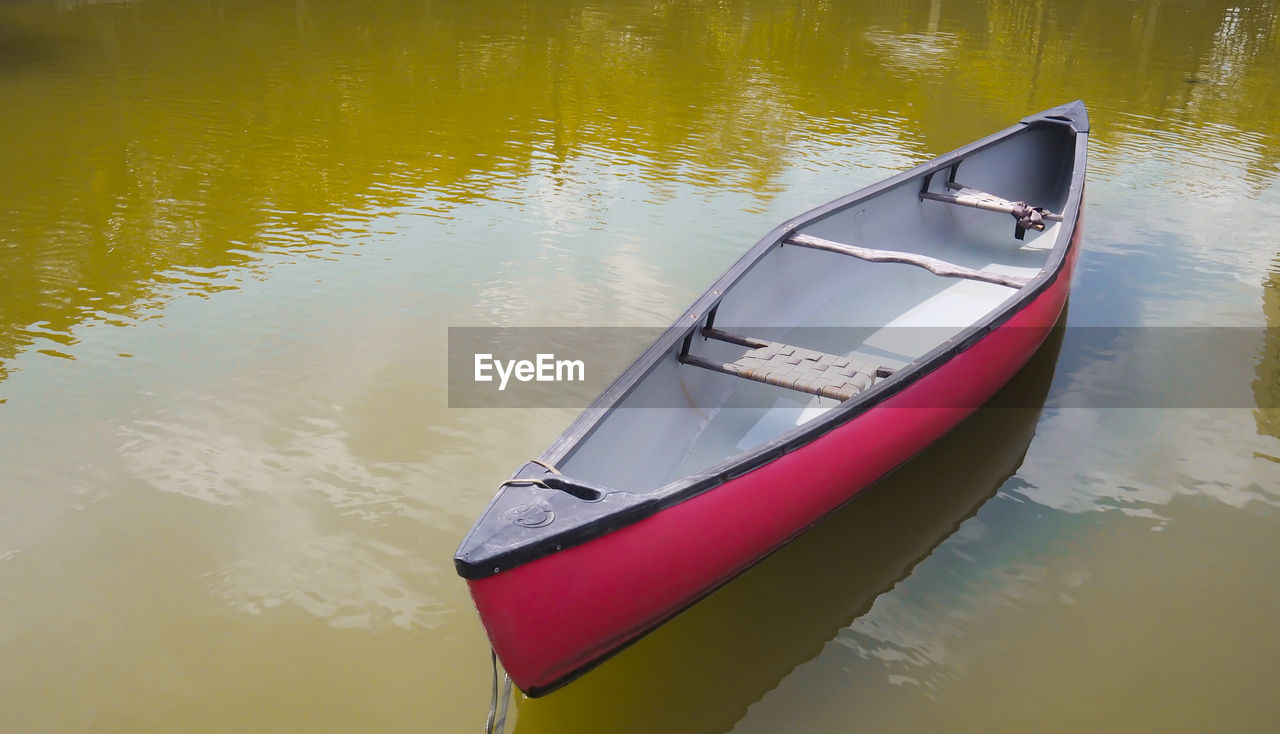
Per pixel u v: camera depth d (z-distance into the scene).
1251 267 6.26
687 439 4.05
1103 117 9.93
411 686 3.03
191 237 6.49
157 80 10.54
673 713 2.98
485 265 6.10
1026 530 3.81
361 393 4.61
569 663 2.90
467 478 3.99
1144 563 3.63
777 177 7.84
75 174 7.64
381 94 10.22
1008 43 14.03
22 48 11.88
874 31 14.77
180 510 3.76
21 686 2.98
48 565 3.47
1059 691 3.06
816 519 3.63
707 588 3.26
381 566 3.51
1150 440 4.40
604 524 2.70
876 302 5.41
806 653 3.21
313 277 5.90
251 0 15.77
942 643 3.26
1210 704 3.01
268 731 2.85
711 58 12.48
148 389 4.62
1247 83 11.66
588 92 10.52
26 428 4.28
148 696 2.96
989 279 4.59
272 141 8.56
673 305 5.59
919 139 8.96
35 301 5.51
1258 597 3.46
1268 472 4.17
